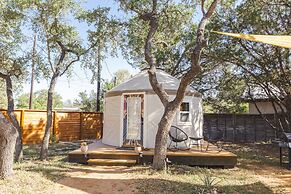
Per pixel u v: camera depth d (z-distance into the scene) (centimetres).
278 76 1294
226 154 908
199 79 1877
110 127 1151
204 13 777
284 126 1555
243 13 1226
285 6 1201
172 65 1822
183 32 1387
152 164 852
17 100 2589
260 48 1289
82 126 1730
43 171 743
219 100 1980
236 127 1756
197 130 1105
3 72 1009
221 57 1333
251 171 867
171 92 1050
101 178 718
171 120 796
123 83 1162
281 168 934
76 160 919
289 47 478
